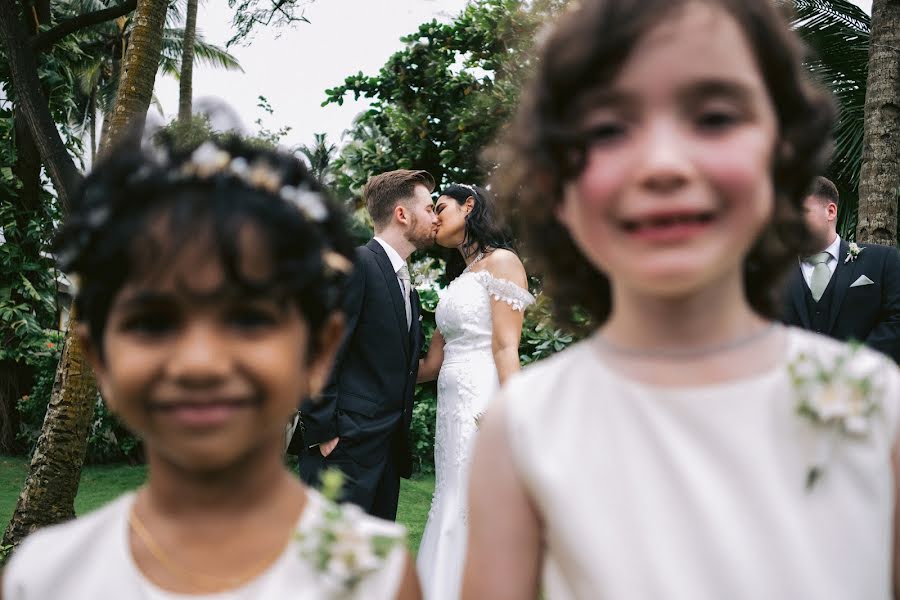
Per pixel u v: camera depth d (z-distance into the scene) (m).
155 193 1.07
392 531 1.21
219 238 1.02
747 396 1.06
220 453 1.04
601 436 1.09
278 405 1.08
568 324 1.44
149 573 1.12
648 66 0.99
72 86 10.03
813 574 1.00
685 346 1.08
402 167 7.09
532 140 1.16
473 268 3.88
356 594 1.11
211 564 1.11
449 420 3.72
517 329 3.73
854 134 8.20
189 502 1.11
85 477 8.14
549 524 1.09
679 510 1.04
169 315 1.04
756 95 1.01
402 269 3.68
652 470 1.06
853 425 1.01
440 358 4.07
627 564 1.03
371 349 3.47
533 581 1.14
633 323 1.11
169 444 1.05
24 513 4.17
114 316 1.06
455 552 3.55
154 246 1.01
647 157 0.97
